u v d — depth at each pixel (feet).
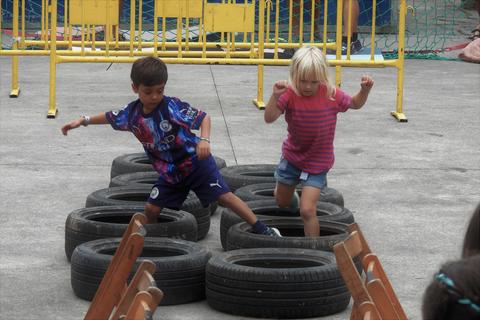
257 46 41.93
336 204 22.65
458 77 49.32
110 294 14.51
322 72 19.22
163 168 19.33
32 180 27.09
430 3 75.20
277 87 19.54
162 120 18.85
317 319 16.67
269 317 16.65
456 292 6.52
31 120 35.86
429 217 23.75
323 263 17.44
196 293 17.60
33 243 21.17
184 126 18.95
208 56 40.78
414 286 18.43
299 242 18.53
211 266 17.12
